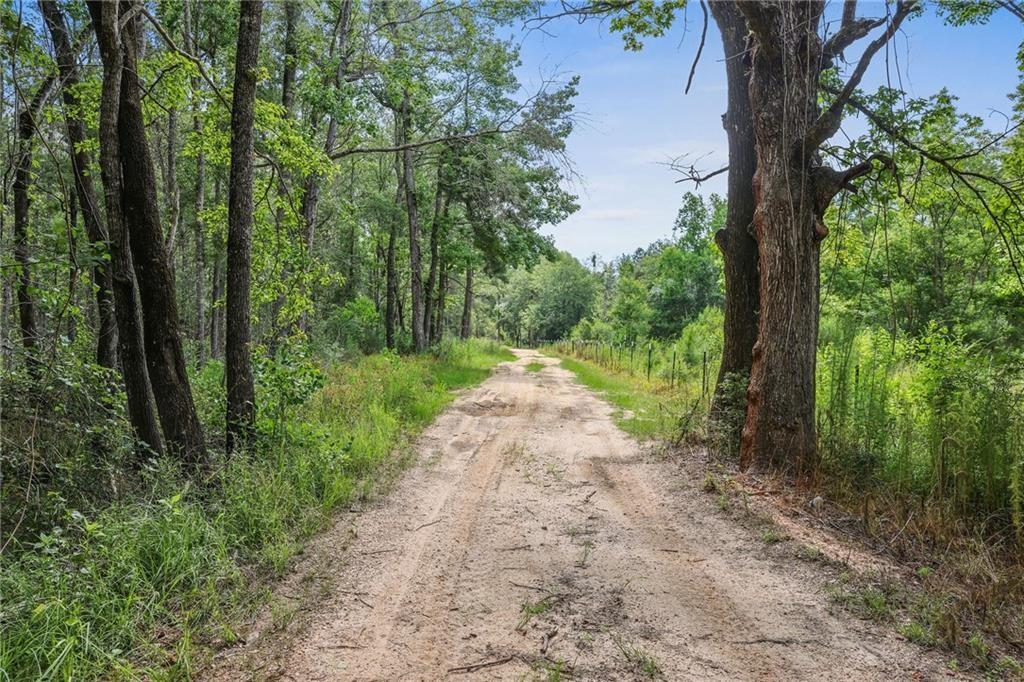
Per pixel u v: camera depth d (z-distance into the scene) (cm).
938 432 604
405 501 645
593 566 483
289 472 634
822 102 924
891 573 457
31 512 489
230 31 1562
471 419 1172
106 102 566
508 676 333
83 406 579
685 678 331
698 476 730
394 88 1599
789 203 700
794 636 375
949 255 1689
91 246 542
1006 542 514
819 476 646
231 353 700
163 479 546
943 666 343
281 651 356
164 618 384
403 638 373
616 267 10194
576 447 938
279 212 1109
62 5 832
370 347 2764
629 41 789
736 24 885
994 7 688
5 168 718
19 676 304
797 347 703
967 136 824
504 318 7862
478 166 2089
